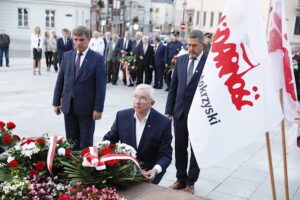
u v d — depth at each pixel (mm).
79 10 31984
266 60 2422
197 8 43062
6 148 3088
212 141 2484
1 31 14430
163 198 2422
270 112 2441
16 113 7332
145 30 50219
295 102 2768
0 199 2250
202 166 2504
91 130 4469
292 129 3605
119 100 9328
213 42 2531
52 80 11844
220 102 2465
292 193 4352
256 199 4113
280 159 5500
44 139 2754
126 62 11625
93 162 2447
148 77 11945
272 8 2717
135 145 3244
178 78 4070
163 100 9805
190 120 2551
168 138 3230
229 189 4348
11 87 10117
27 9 29469
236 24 2443
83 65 4246
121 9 41281
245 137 2441
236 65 2439
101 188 2473
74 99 4273
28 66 15320
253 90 2424
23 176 2494
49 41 14031
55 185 2434
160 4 57156
